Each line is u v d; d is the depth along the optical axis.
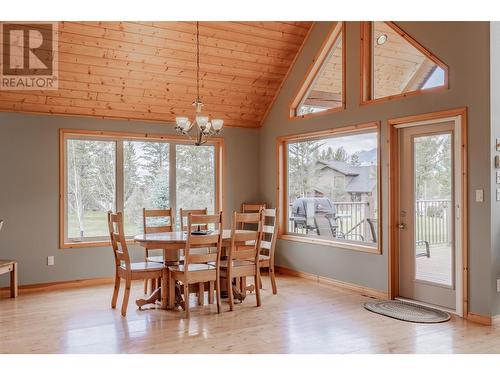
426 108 4.94
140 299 4.96
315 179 6.68
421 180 5.14
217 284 4.83
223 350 3.74
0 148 5.78
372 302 5.24
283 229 7.23
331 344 3.88
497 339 4.00
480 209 4.43
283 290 5.90
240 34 6.04
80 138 6.37
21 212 5.91
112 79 5.96
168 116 6.84
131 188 6.75
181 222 6.22
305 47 6.58
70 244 6.19
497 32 4.41
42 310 4.94
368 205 5.80
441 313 4.76
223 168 7.37
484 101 4.39
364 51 5.73
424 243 5.12
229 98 6.96
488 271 4.38
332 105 6.40
